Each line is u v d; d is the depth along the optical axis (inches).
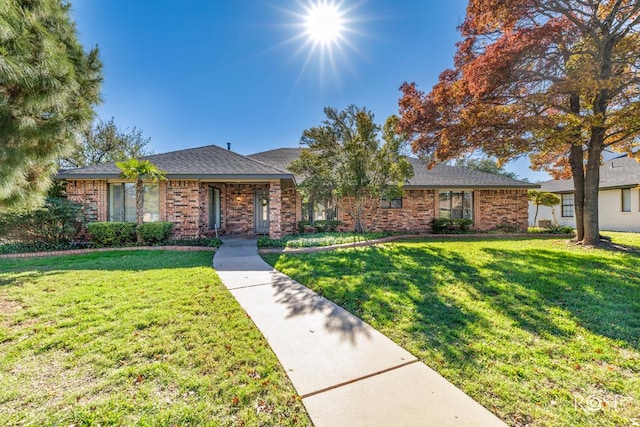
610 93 343.9
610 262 274.4
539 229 579.5
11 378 95.3
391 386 92.8
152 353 111.3
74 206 385.4
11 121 133.6
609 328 133.5
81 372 99.1
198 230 430.0
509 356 110.0
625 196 633.6
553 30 307.1
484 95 360.2
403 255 317.7
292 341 122.5
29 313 147.9
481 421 77.9
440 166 674.2
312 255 321.1
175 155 481.1
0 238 355.6
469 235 527.8
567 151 466.9
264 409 82.9
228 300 170.7
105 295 177.0
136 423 76.9
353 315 150.9
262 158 671.1
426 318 145.1
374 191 460.8
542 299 172.2
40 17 152.6
